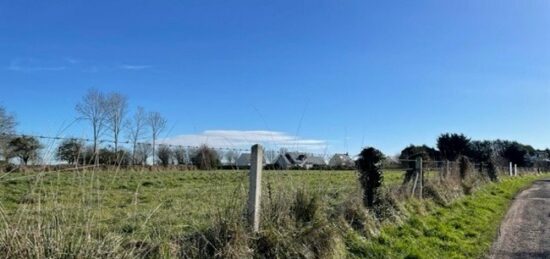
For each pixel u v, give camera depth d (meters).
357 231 9.99
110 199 8.67
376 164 12.05
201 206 8.41
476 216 15.63
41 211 5.46
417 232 11.46
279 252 7.40
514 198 24.80
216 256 6.74
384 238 10.12
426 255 9.62
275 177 9.27
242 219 7.44
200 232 6.99
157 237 6.60
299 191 8.91
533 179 51.59
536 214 17.66
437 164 21.84
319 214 8.75
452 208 16.67
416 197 15.38
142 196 11.40
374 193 11.95
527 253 10.72
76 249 5.33
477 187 25.34
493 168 34.88
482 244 11.45
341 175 12.89
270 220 7.95
